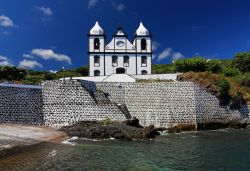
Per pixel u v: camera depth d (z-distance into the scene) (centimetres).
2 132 3697
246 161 2830
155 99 5256
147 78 6450
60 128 4347
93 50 8275
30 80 7369
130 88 5312
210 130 5281
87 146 3434
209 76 5909
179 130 5125
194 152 3250
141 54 8388
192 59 7031
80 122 4494
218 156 3047
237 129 5378
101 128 4053
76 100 4744
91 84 5084
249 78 6384
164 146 3597
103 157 2911
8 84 4316
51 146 3269
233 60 9069
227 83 5666
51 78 8094
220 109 5556
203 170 2530
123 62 8344
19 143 3219
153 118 5209
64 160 2711
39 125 4484
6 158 2605
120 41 8388
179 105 5256
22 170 2291
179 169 2547
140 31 8438
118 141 3862
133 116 5219
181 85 5328
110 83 5256
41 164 2511
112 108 4844
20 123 4366
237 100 5753
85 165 2581
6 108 4281
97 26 8388
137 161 2788
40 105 4538
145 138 4106
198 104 5344
